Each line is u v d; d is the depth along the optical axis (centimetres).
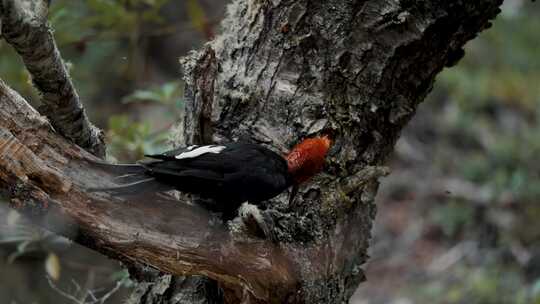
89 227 559
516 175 1602
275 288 582
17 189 546
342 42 652
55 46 549
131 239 564
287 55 657
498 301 1418
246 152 584
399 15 641
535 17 2155
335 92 658
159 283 666
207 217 586
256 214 568
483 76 1991
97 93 1512
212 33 1080
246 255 573
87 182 557
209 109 598
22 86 1039
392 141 706
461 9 648
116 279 941
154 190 564
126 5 1098
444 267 1588
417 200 1797
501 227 1611
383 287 1574
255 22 671
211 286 646
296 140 644
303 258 607
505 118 1934
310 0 650
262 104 653
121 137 961
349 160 656
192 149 580
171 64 1866
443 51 676
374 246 1702
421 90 698
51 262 889
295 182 607
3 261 1174
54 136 563
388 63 657
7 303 1159
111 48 1402
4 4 498
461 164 1803
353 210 675
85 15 1253
